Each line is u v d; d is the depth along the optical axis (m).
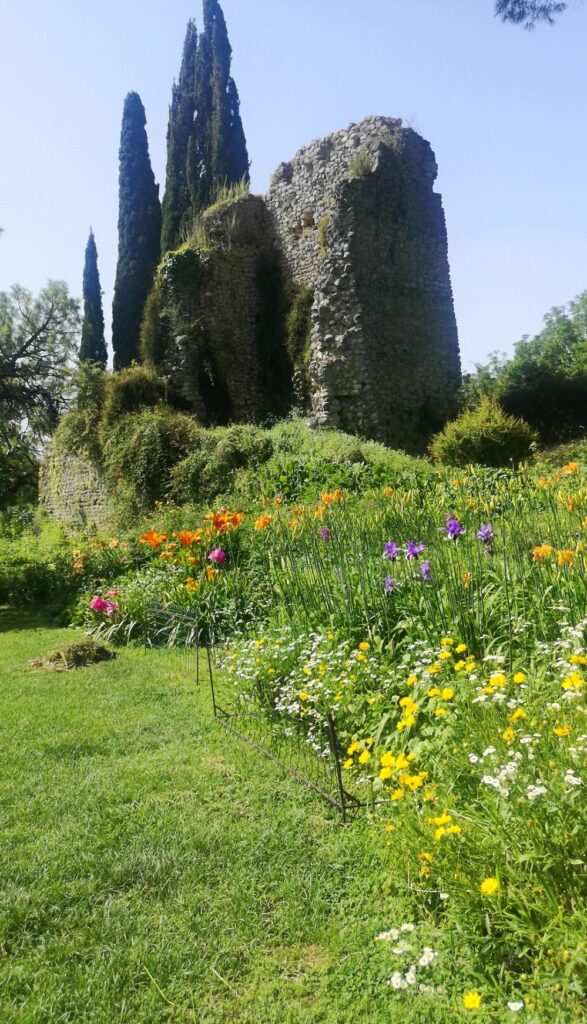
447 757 2.74
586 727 2.39
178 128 28.92
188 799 3.34
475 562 4.61
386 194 18.84
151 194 28.59
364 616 4.75
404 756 2.95
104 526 18.44
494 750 2.38
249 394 21.52
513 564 4.52
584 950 1.85
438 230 20.41
